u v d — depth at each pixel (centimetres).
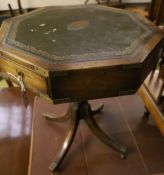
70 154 113
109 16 102
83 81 69
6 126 108
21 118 112
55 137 121
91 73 67
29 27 90
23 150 97
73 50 72
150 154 113
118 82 73
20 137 103
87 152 115
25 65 70
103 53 71
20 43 77
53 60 68
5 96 125
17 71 76
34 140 119
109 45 76
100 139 114
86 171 106
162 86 118
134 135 124
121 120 133
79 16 102
